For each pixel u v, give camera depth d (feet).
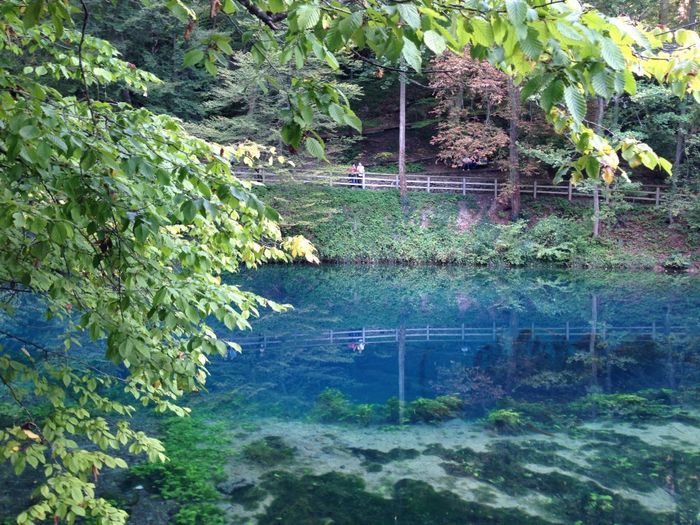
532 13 3.99
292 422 19.56
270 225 10.61
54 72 9.37
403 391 23.80
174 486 14.32
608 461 16.52
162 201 7.61
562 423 19.89
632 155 6.11
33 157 4.99
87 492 8.42
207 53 5.87
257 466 15.76
